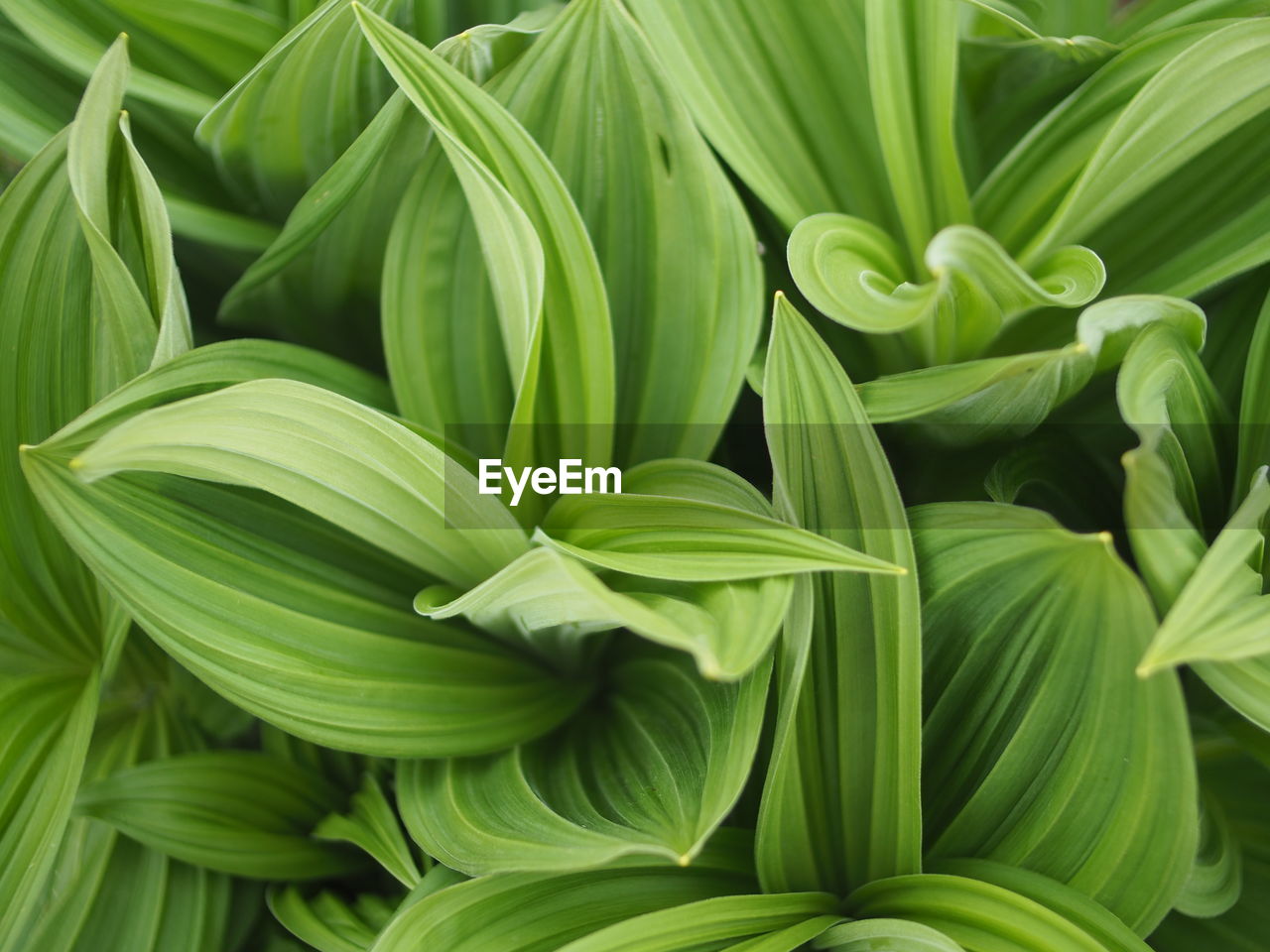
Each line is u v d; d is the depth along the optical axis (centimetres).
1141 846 99
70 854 110
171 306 104
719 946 99
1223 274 108
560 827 99
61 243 108
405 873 105
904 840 101
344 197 108
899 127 108
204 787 109
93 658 110
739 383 108
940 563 102
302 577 105
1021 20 114
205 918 109
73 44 112
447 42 108
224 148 112
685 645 93
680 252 109
